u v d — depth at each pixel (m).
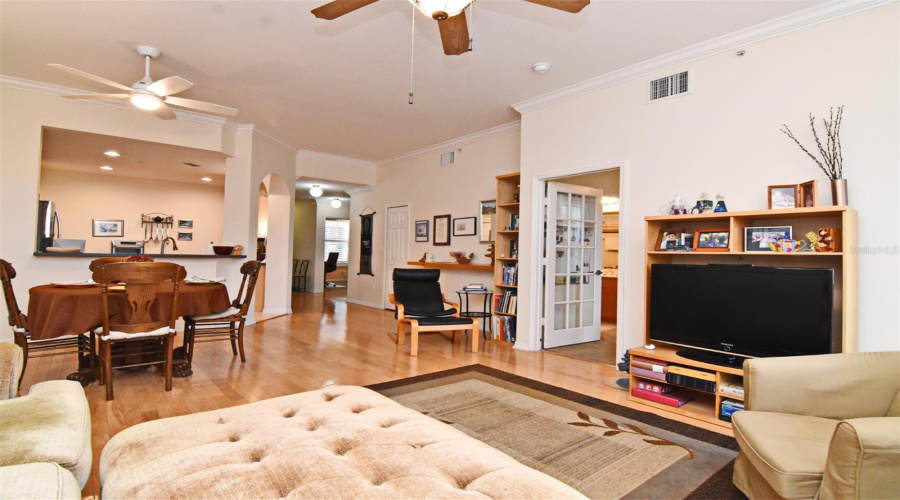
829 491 1.34
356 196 8.78
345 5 2.17
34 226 4.39
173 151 5.57
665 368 2.87
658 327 3.12
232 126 5.71
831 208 2.53
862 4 2.70
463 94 4.55
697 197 3.40
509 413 2.78
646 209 3.70
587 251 5.20
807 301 2.47
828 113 2.83
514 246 5.30
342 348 4.57
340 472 1.17
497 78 4.12
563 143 4.37
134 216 7.94
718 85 3.33
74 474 1.21
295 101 4.84
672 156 3.56
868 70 2.69
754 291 2.67
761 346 2.63
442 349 4.65
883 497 1.24
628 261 3.79
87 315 2.91
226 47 3.57
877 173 2.64
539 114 4.62
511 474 1.21
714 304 2.85
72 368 3.57
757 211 2.78
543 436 2.44
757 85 3.14
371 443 1.37
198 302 3.44
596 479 1.98
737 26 3.11
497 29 3.22
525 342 4.68
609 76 3.94
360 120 5.50
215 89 4.51
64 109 4.55
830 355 1.87
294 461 1.22
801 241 2.70
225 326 5.52
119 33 3.36
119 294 3.02
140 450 1.29
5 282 2.98
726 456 2.22
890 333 2.56
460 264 5.89
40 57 3.79
